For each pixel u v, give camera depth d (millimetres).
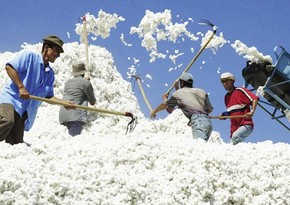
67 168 7980
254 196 8641
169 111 10789
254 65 14625
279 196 8711
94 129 13336
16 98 8758
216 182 8586
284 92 14656
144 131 13117
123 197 7863
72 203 7520
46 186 7484
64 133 11648
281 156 9336
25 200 7195
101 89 14758
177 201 8102
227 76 11297
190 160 8656
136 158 8625
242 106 11141
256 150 9328
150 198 7980
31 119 8961
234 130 11148
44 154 8367
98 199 7695
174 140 9188
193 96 10133
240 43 14461
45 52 9109
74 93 11773
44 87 9109
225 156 8891
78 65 12148
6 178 7348
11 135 8898
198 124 9875
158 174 8453
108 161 8445
